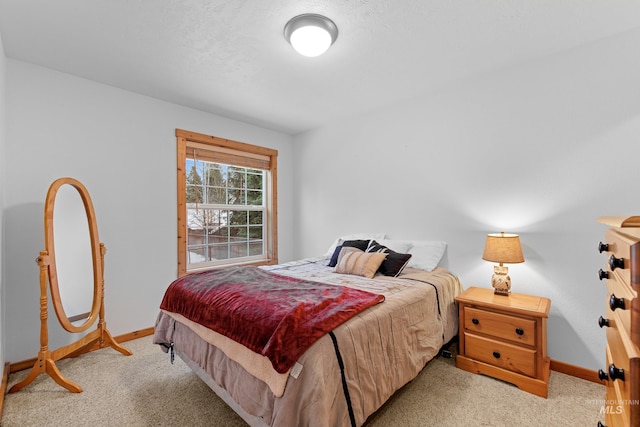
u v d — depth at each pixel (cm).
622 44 190
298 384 116
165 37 194
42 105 230
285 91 279
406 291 193
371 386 136
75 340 240
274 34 191
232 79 254
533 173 224
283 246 420
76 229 226
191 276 216
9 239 214
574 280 206
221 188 361
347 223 359
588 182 201
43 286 192
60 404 175
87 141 251
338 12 169
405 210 303
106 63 227
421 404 172
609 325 81
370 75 248
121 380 201
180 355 194
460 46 205
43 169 230
